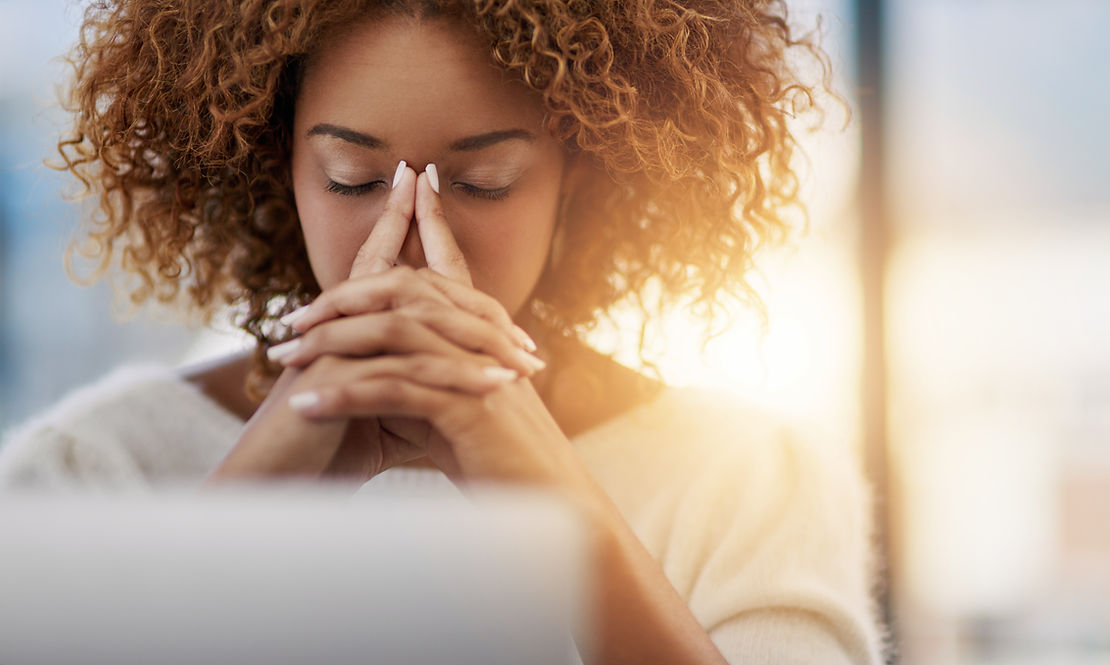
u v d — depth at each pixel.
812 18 1.41
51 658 0.45
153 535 0.45
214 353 2.42
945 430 3.09
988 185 3.09
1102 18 3.04
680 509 1.27
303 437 0.89
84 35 1.27
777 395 2.61
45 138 1.53
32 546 0.45
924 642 3.02
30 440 1.30
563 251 1.31
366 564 0.46
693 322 1.35
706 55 1.16
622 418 1.32
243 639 0.45
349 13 0.97
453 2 0.97
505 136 1.01
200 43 1.12
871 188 3.04
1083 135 3.06
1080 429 3.06
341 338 0.91
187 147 1.18
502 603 0.46
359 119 0.98
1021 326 3.08
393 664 0.46
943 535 3.08
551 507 0.47
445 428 0.89
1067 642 3.03
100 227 1.43
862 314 3.04
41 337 3.28
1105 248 3.05
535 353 1.31
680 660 0.92
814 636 1.13
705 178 1.21
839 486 1.31
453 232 1.03
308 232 1.06
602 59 1.06
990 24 3.08
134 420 1.32
